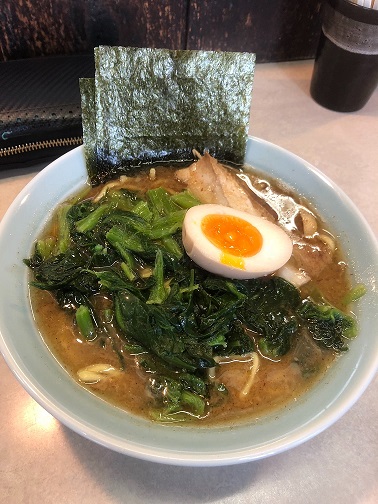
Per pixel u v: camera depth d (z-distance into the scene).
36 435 0.19
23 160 0.27
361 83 0.32
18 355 0.17
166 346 0.19
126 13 0.31
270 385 0.19
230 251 0.21
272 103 0.35
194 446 0.16
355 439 0.20
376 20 0.28
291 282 0.22
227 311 0.20
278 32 0.36
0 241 0.20
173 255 0.22
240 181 0.26
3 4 0.28
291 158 0.25
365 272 0.22
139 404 0.18
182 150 0.26
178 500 0.18
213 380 0.19
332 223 0.24
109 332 0.20
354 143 0.33
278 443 0.16
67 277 0.21
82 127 0.25
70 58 0.30
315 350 0.20
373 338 0.19
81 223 0.23
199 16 0.33
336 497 0.18
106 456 0.19
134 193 0.25
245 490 0.18
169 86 0.24
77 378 0.19
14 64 0.29
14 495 0.18
